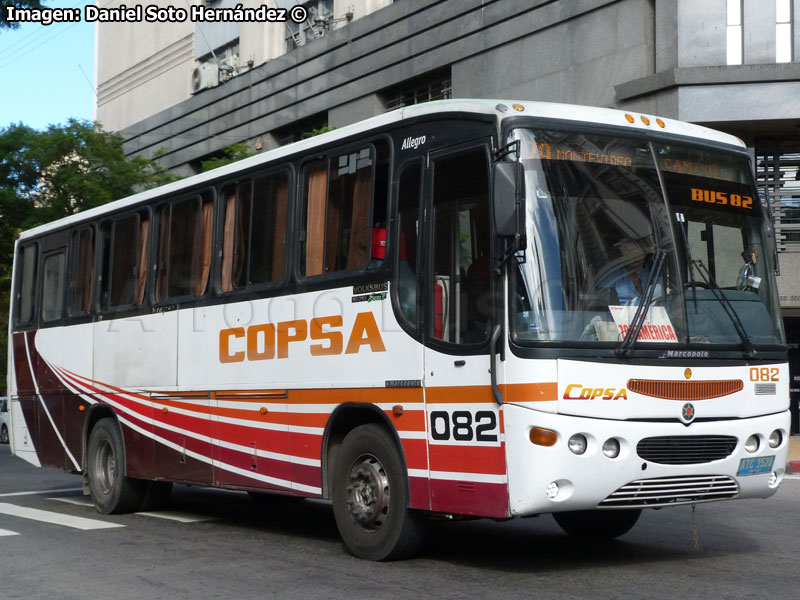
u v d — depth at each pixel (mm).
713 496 7086
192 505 12414
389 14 25250
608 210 6973
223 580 7090
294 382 8516
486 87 22609
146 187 28359
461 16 23266
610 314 6742
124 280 11359
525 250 6625
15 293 13852
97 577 7336
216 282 9734
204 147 32406
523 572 7176
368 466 7715
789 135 19719
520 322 6555
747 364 7211
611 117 7258
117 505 11195
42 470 18828
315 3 28844
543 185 6809
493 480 6625
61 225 12859
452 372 6969
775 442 7352
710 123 18859
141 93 36875
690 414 6871
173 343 10297
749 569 7250
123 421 11125
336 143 8422
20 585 7105
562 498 6480
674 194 7324
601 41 20125
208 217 10039
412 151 7609
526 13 21641
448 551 8148
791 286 20000
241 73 31188
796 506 10844
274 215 9062
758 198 7832
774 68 18438
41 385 12898
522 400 6461
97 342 11703
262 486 8906
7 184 27422
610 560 7676
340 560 7801
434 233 7289
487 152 6926
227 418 9398
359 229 8016
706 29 18859
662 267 7059
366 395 7723
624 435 6598
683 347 6914
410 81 24953
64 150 27438
